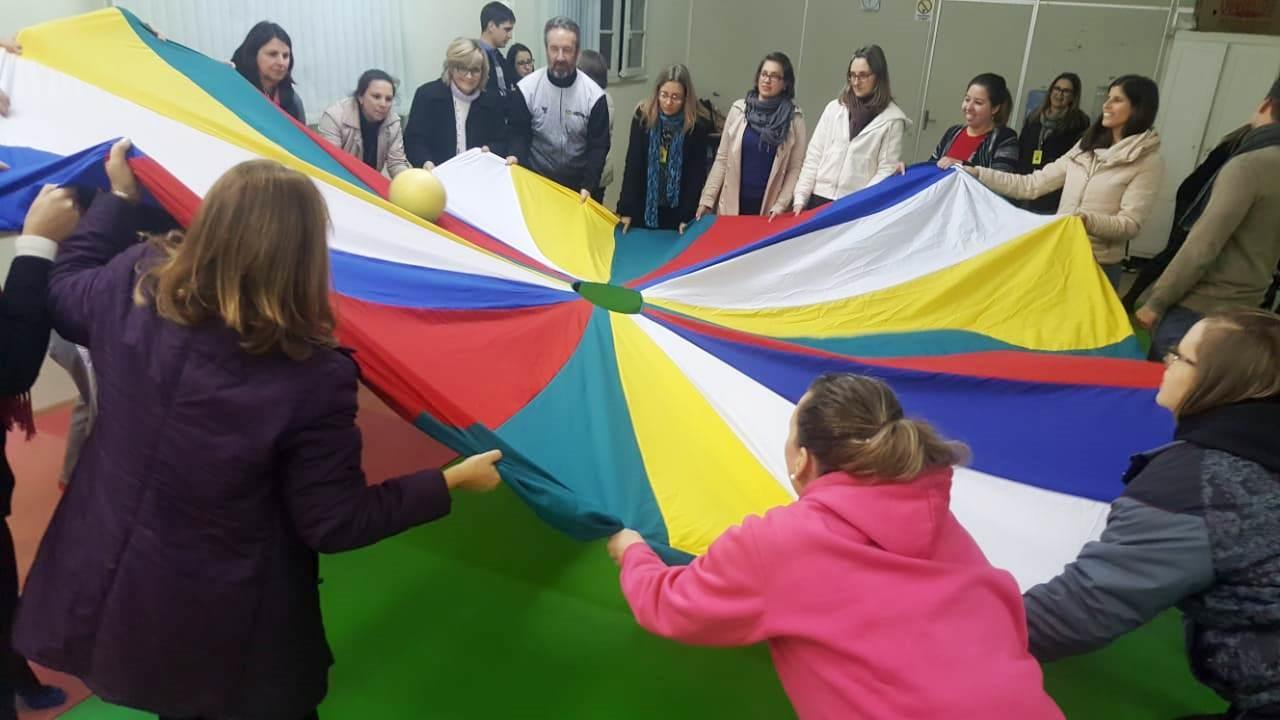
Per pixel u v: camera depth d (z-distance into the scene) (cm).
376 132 385
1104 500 207
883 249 317
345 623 237
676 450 215
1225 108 595
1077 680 231
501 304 253
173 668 137
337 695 212
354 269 229
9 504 174
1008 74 682
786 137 403
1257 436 152
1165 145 619
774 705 219
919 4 691
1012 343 280
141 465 131
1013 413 232
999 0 665
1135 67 642
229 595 134
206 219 123
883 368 244
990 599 128
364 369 174
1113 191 328
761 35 759
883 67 379
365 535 138
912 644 120
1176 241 454
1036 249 300
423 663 225
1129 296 494
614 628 242
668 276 317
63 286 144
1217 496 150
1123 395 231
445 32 503
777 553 124
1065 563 190
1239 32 589
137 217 173
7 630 180
